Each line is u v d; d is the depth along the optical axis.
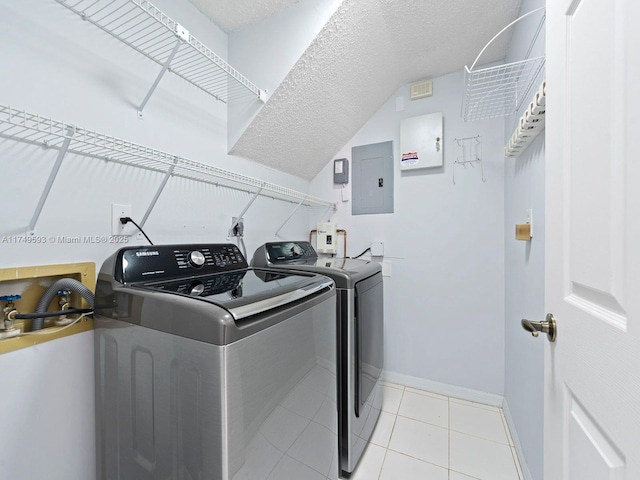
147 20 1.17
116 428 0.90
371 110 2.44
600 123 0.55
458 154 2.21
